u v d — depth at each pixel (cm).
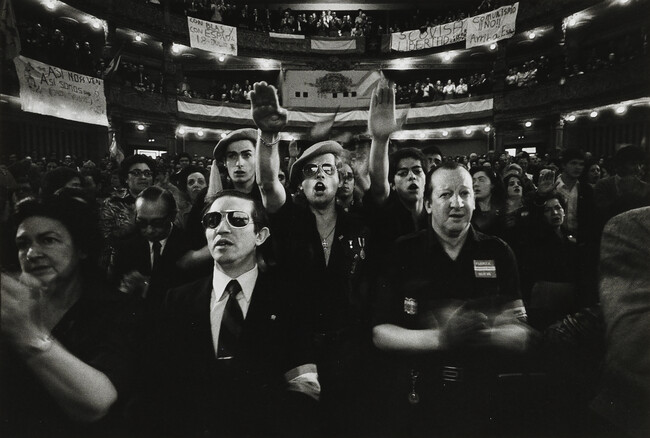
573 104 1488
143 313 190
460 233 209
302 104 2027
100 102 1271
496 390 204
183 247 256
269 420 188
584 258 272
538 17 1612
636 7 1407
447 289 210
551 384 200
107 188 495
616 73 1328
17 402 164
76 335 174
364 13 2275
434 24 2008
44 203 181
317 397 196
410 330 208
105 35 1477
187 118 1747
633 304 123
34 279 172
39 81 1080
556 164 768
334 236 254
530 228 286
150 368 184
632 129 1370
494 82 1783
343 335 230
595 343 190
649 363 121
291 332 199
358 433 216
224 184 291
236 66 2005
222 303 191
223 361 187
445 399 207
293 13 2214
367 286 243
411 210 274
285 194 256
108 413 169
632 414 125
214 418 186
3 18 646
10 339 161
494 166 888
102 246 194
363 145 312
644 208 128
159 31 1678
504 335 204
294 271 223
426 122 1962
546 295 266
